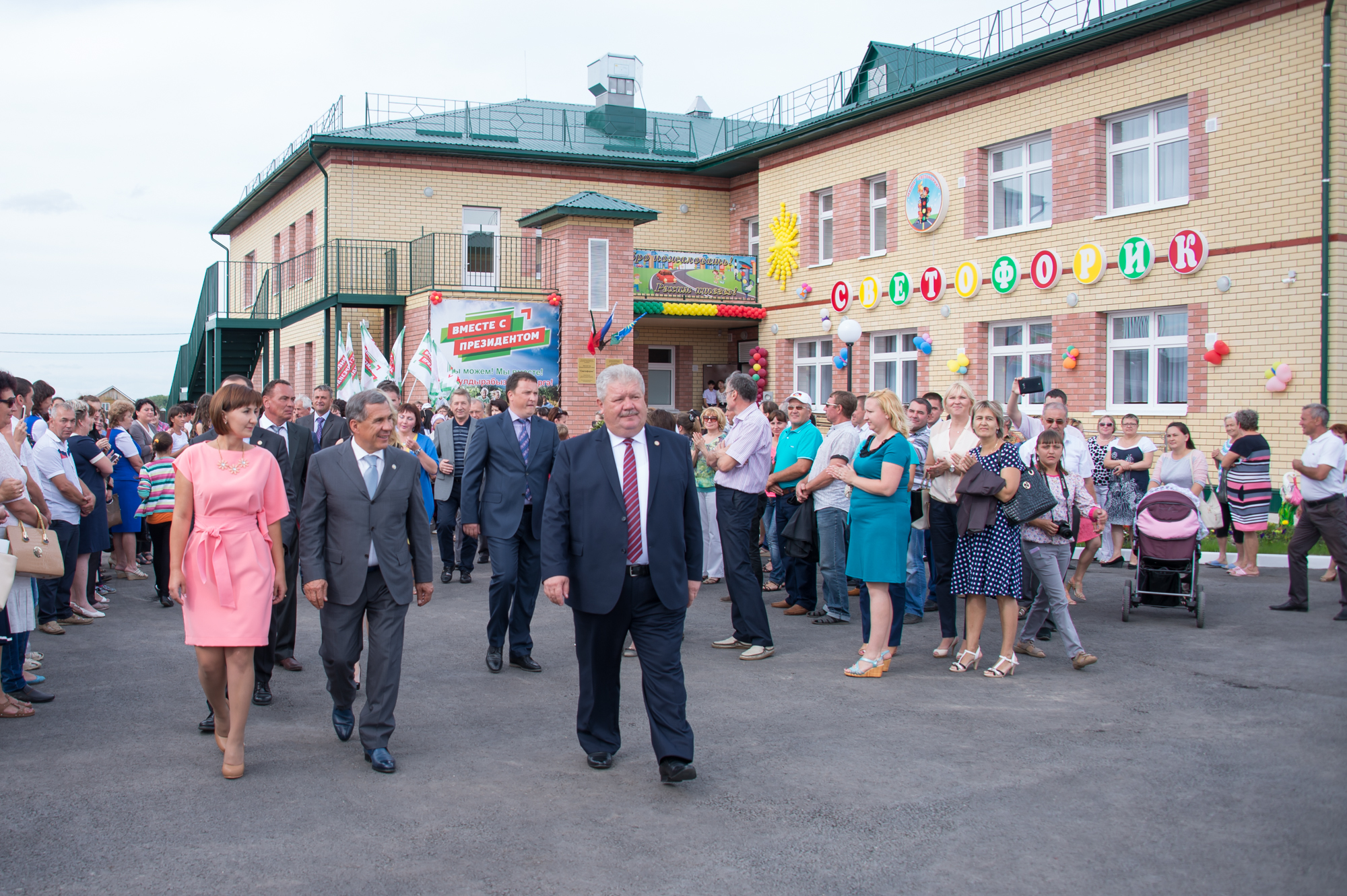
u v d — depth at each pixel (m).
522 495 7.30
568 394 20.73
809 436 9.29
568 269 20.69
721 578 11.48
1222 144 14.45
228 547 5.05
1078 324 16.38
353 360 18.11
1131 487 11.78
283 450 7.09
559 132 26.92
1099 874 3.91
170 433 10.10
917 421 8.81
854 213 20.81
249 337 28.80
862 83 22.03
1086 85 16.23
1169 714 6.10
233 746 5.03
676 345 25.31
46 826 4.38
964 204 18.34
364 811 4.59
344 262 23.31
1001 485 6.93
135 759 5.29
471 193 24.30
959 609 9.99
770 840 4.25
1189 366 14.85
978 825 4.40
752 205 25.62
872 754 5.38
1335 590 10.43
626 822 4.46
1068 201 16.56
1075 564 12.38
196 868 3.97
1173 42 15.00
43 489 8.35
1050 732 5.75
